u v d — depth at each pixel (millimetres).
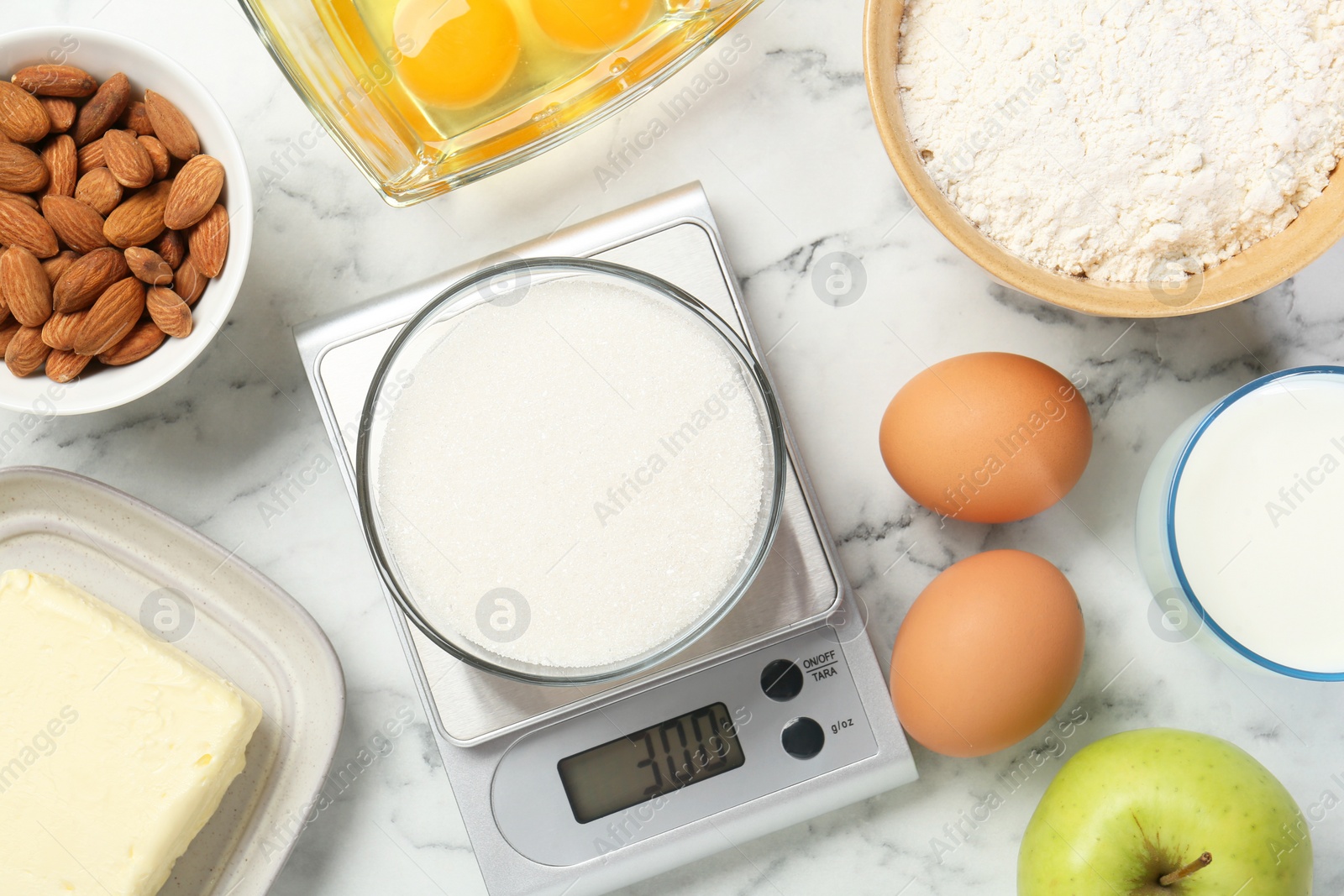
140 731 782
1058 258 739
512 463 726
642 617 712
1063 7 703
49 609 789
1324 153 698
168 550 863
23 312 748
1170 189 699
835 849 885
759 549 702
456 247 906
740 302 813
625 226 821
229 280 754
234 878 854
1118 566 884
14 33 725
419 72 808
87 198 760
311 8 778
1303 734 873
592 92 874
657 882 884
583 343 743
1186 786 720
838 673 799
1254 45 690
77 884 766
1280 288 885
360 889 884
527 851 788
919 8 744
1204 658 879
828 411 894
